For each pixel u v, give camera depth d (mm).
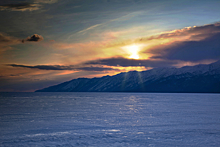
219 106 45531
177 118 25391
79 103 59344
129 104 53844
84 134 16562
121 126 20062
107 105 50375
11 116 27859
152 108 40750
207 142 14031
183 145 13352
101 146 13172
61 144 13641
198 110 35750
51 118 25797
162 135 16078
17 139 14961
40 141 14406
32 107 43438
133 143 13828
